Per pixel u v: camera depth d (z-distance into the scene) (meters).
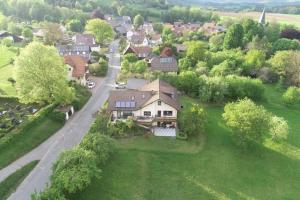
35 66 76.56
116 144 68.19
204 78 98.00
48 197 46.84
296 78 118.31
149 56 135.75
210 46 164.12
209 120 83.62
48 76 77.31
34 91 76.69
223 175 63.41
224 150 71.19
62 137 71.00
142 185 58.06
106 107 80.00
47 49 78.69
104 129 70.06
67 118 79.00
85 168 51.59
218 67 114.69
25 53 77.12
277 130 75.25
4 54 132.75
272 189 61.44
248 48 153.50
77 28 198.25
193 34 193.50
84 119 79.50
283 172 66.75
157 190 57.44
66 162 52.53
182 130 74.69
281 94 112.88
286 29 183.00
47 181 56.69
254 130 69.81
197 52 128.38
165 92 80.44
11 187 54.94
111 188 56.28
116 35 194.00
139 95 78.50
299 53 125.75
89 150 56.41
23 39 163.88
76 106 83.56
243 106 72.38
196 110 73.94
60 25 186.12
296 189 62.19
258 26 173.75
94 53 137.00
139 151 67.00
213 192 58.69
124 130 72.12
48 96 79.62
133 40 169.25
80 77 100.75
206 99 91.88
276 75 123.69
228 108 74.69
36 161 62.06
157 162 64.50
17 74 76.75
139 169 61.84
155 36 183.50
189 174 62.44
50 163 61.66
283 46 155.25
